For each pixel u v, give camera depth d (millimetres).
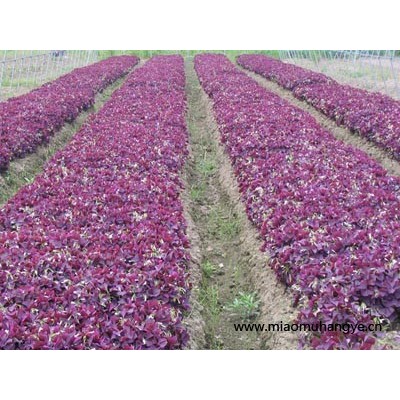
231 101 15383
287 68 23047
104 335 5055
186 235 7594
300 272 6129
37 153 11945
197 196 10422
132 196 7980
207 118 16141
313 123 12359
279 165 9359
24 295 5512
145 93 16781
